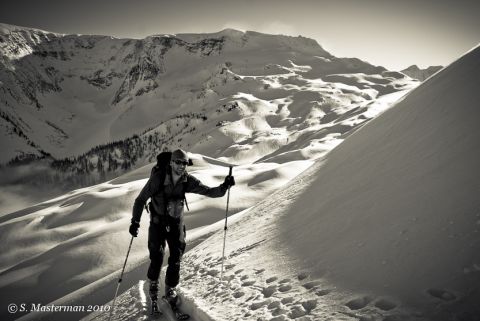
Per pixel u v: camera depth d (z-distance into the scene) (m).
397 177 5.21
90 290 17.66
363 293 3.39
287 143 175.75
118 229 36.22
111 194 52.41
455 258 3.11
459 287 2.82
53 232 44.62
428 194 4.23
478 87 5.64
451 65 7.76
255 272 5.24
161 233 5.06
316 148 90.06
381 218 4.48
